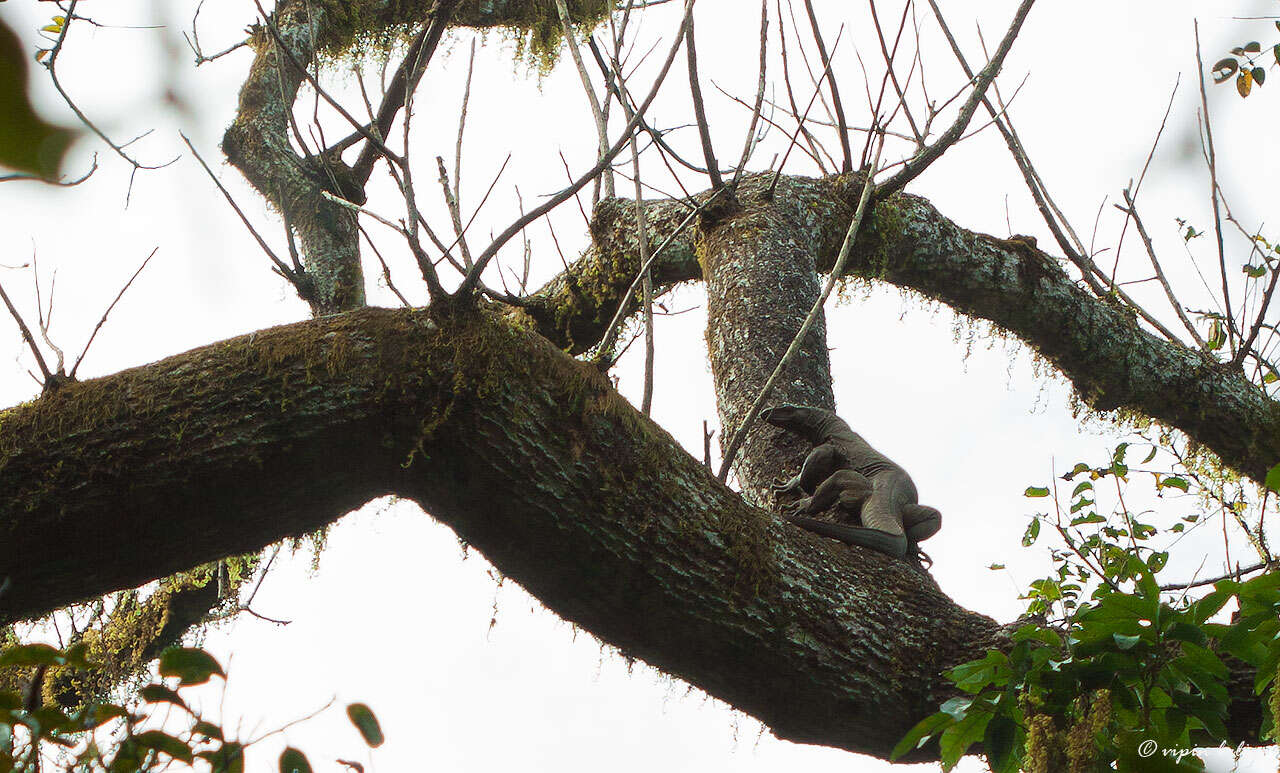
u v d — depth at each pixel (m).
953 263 15.02
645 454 8.34
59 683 12.38
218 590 13.27
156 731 4.52
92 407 7.86
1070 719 6.55
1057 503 10.79
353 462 8.19
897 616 8.95
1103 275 15.61
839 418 11.80
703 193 14.44
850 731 8.80
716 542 8.48
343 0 16.98
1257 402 16.34
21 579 8.03
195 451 7.80
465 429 7.95
